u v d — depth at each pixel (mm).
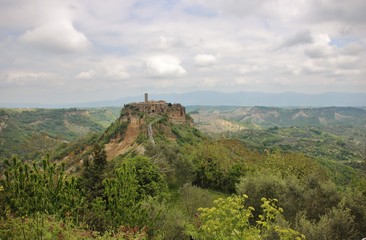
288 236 14250
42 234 12891
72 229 14539
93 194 26125
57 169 17359
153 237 19125
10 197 15031
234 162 73625
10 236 12773
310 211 26938
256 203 30078
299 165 57438
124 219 18422
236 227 15055
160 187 45938
